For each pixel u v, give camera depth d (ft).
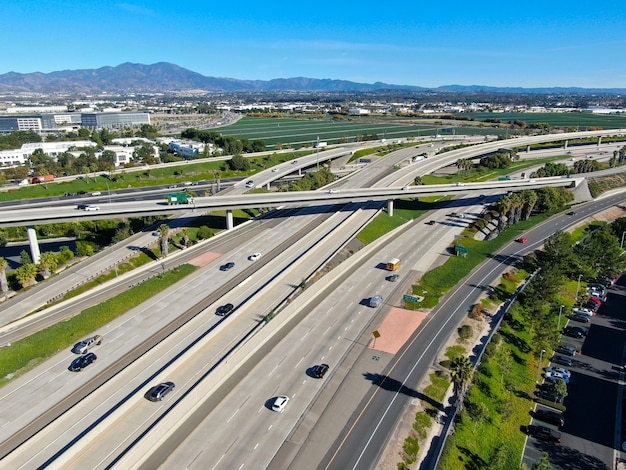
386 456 225.76
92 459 212.23
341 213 596.70
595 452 239.71
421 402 263.90
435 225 582.35
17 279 415.03
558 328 349.82
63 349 322.55
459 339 327.88
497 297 389.80
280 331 335.47
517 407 269.44
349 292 399.65
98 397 261.03
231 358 282.36
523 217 602.03
